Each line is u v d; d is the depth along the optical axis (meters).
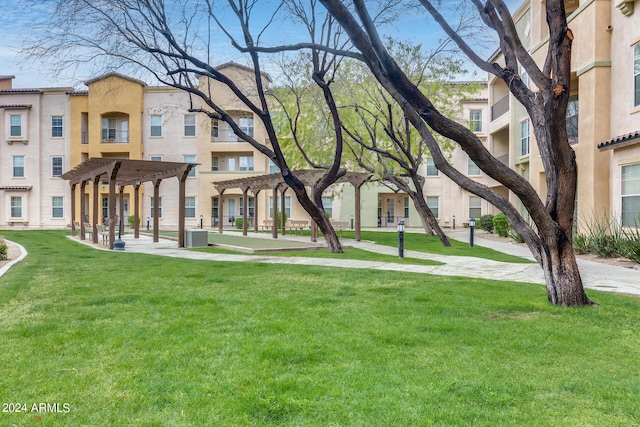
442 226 30.38
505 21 6.46
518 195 5.82
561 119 5.71
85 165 16.58
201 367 3.58
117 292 6.69
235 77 29.38
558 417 2.75
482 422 2.68
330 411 2.82
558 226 5.91
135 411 2.84
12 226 30.47
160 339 4.31
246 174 30.70
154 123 30.84
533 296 6.41
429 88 16.50
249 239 19.52
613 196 12.11
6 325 4.80
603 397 3.04
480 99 27.66
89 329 4.64
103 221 31.33
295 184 12.84
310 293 6.72
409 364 3.67
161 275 8.43
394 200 31.95
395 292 6.79
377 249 14.87
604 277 8.42
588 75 12.84
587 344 4.21
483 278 8.33
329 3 5.22
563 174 5.89
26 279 7.83
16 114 30.44
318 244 16.41
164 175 17.88
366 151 18.78
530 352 3.99
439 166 6.65
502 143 24.67
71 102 30.69
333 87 16.00
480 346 4.15
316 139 18.31
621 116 12.02
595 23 12.55
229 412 2.82
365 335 4.48
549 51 6.53
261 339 4.33
